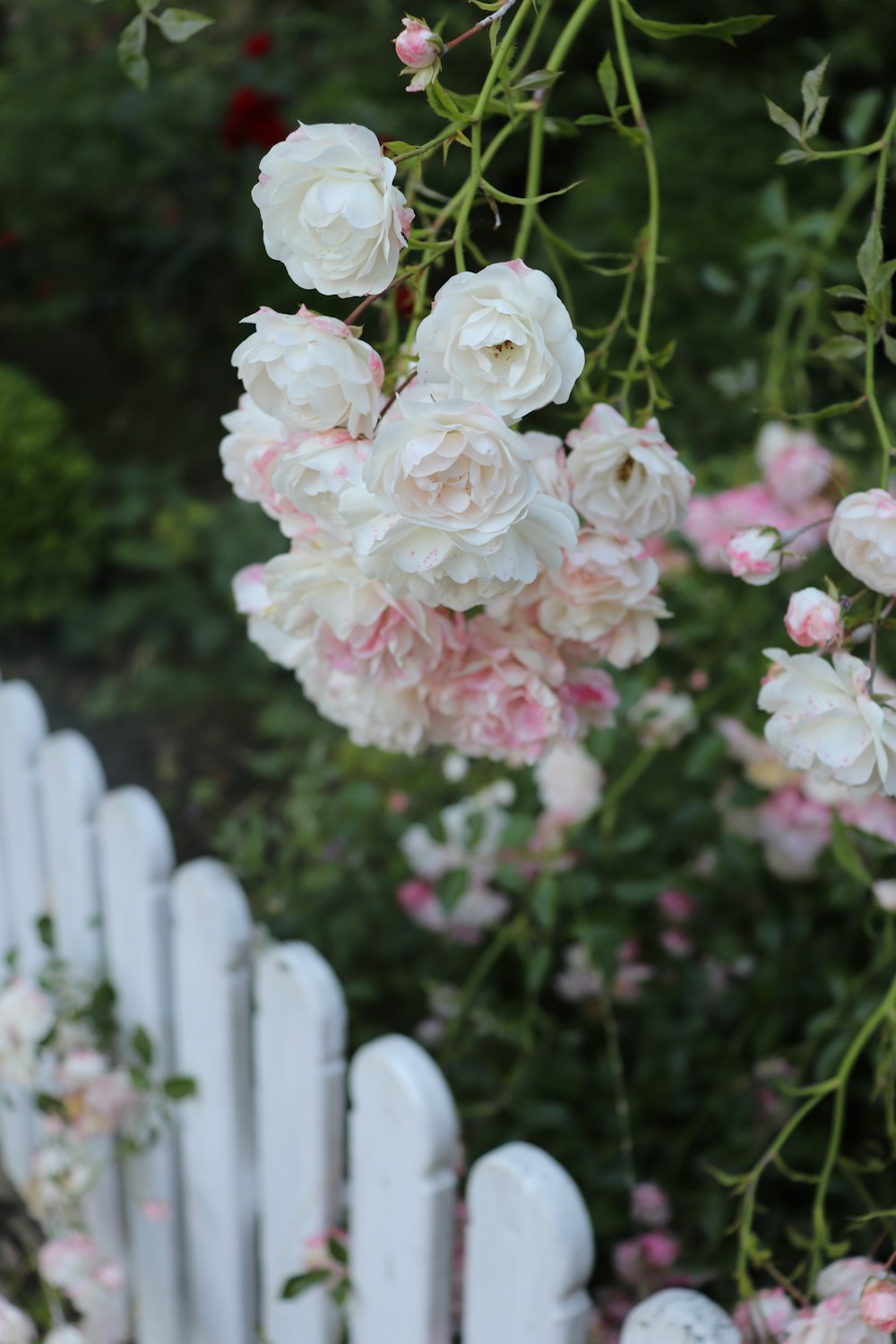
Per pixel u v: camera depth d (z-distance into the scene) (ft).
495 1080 5.79
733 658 5.83
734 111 12.23
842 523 3.64
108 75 15.66
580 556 3.69
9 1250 6.66
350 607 3.76
